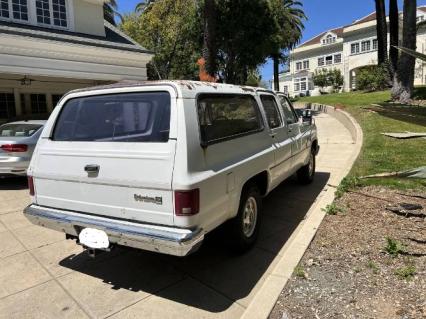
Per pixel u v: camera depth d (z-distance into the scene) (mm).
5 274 3975
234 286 3631
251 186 4273
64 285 3727
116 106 3574
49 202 3791
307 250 3920
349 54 45125
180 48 24891
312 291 3189
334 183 6586
